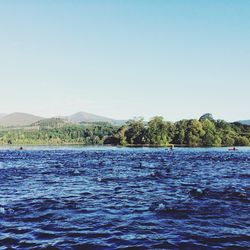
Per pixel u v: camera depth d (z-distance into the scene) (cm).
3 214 2292
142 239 1761
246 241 1738
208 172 5128
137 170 5453
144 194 3066
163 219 2153
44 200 2788
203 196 2920
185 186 3569
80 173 4969
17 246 1659
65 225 2020
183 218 2177
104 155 10419
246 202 2662
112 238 1778
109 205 2580
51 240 1747
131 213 2316
